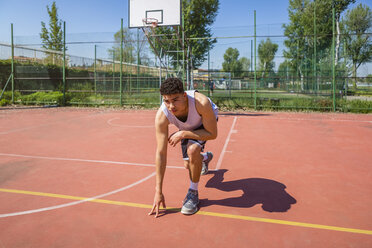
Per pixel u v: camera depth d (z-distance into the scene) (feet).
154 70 67.77
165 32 56.34
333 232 6.68
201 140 8.19
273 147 16.42
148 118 30.45
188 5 73.36
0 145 16.69
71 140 18.31
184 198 8.73
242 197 8.89
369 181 10.44
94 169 11.95
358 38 39.75
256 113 35.63
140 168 12.13
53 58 50.67
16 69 46.44
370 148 16.10
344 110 36.27
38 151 15.23
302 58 55.98
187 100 7.11
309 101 38.55
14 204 8.30
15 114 33.35
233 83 74.13
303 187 9.81
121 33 41.11
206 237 6.45
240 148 16.16
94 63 55.52
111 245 6.10
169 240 6.31
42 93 46.47
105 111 38.01
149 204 8.36
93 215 7.60
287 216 7.55
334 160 13.51
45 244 6.13
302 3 68.44
